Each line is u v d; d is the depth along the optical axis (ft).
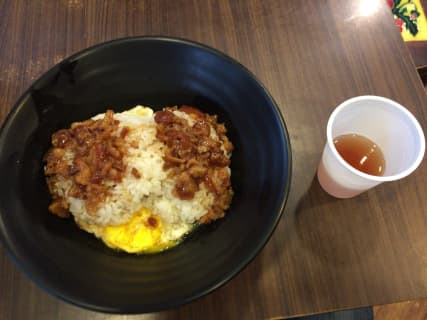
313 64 1.21
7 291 0.90
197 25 1.26
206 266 0.85
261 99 0.93
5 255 0.92
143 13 1.27
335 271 0.95
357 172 0.84
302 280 0.93
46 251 0.83
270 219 0.79
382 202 1.03
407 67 1.21
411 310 1.64
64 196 0.98
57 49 1.20
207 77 1.03
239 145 1.05
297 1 1.31
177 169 1.00
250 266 0.94
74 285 0.77
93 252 0.93
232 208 0.99
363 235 0.99
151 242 1.00
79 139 1.00
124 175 0.98
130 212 1.01
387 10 1.31
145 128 1.04
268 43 1.24
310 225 0.99
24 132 0.90
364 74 1.20
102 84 1.03
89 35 1.23
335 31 1.27
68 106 1.02
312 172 1.06
